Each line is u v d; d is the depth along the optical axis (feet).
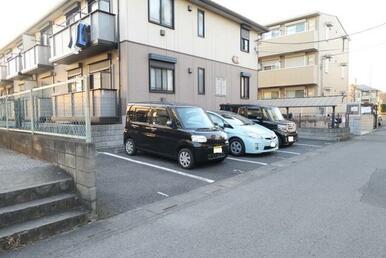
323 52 77.05
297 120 51.01
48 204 12.60
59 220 12.00
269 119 36.63
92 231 12.05
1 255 10.12
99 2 35.17
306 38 74.18
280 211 14.05
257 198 16.16
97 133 31.09
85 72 40.52
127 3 33.81
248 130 29.12
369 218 13.00
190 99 42.83
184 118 24.27
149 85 36.58
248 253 10.11
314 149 34.47
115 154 28.30
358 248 10.30
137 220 13.21
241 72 53.47
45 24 49.39
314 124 52.44
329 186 18.30
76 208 13.43
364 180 19.70
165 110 24.97
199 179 20.26
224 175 21.42
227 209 14.51
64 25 41.32
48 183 13.46
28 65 48.85
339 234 11.42
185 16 41.75
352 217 13.14
